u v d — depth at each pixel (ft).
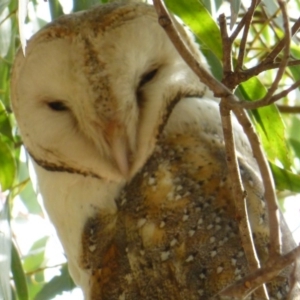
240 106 8.23
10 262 8.99
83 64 8.57
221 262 8.56
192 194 8.60
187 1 8.85
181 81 8.66
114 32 8.58
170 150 8.64
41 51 8.61
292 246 8.63
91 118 8.60
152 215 8.61
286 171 8.98
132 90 8.60
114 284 8.64
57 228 8.77
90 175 8.67
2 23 9.07
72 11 9.00
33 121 8.66
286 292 8.55
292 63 8.35
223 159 8.63
